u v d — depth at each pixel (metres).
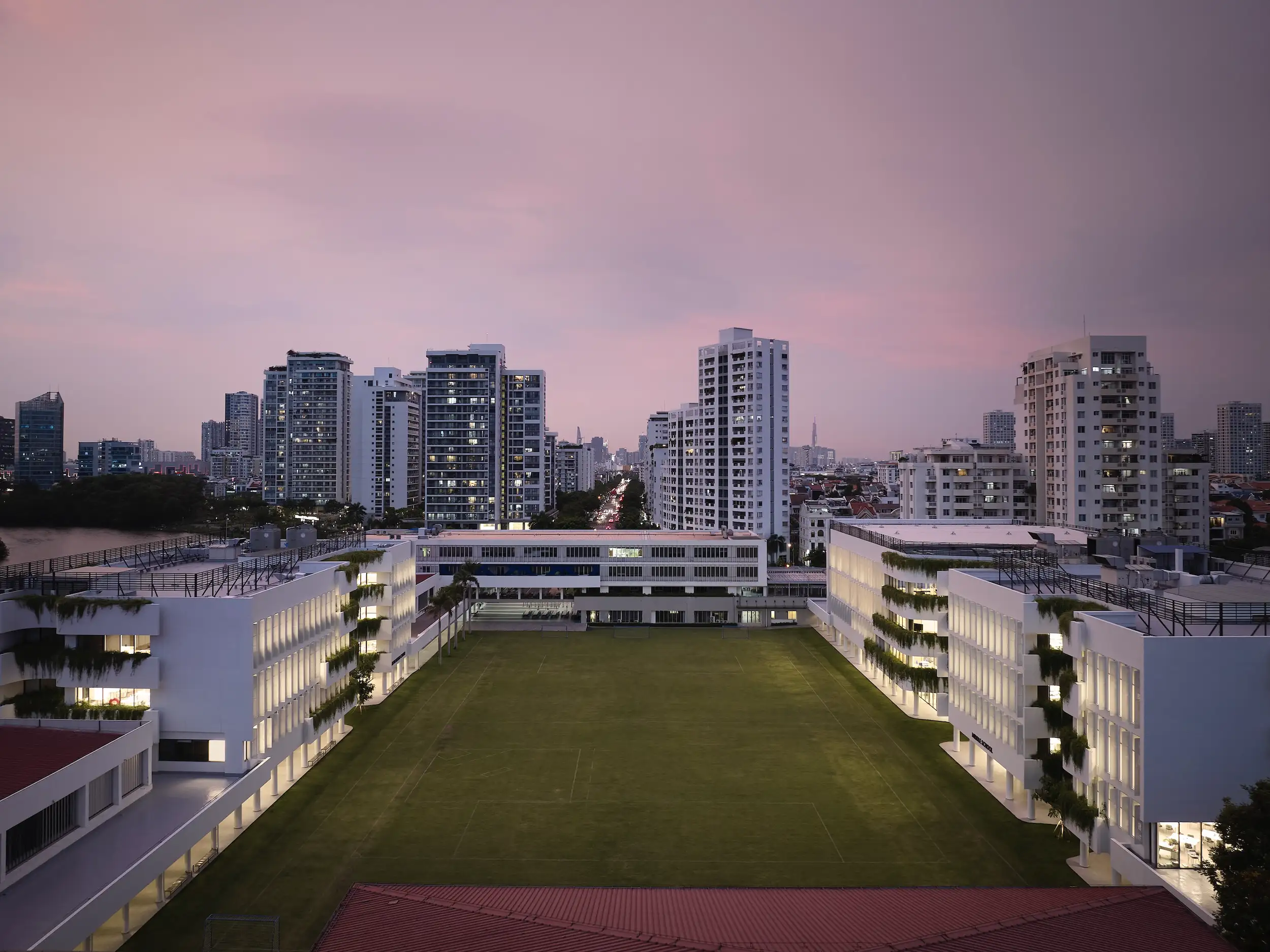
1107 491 155.62
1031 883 47.72
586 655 108.50
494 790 62.34
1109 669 45.88
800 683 94.25
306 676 63.69
